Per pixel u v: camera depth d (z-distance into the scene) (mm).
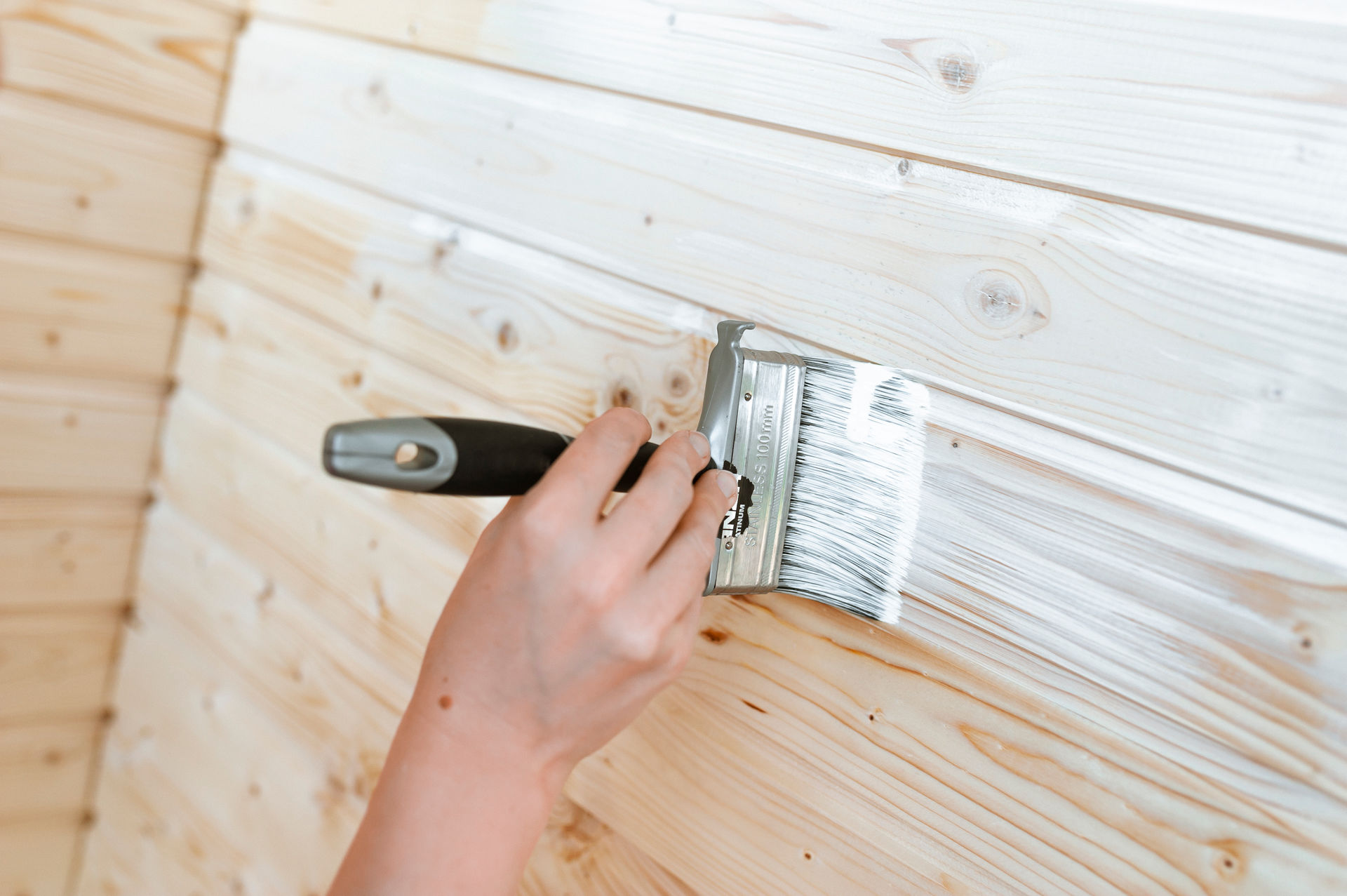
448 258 1095
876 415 740
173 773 1451
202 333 1426
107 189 1345
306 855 1245
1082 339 650
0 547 1395
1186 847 611
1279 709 580
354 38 1199
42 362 1362
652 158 900
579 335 964
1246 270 589
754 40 821
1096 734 647
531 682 580
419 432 563
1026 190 677
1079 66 648
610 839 933
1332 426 562
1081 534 653
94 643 1527
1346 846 558
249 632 1339
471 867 580
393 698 1142
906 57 729
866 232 757
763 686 819
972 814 700
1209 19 600
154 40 1315
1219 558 601
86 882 1599
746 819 824
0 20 1228
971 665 702
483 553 606
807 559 755
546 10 981
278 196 1303
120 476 1474
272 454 1308
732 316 843
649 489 596
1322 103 563
